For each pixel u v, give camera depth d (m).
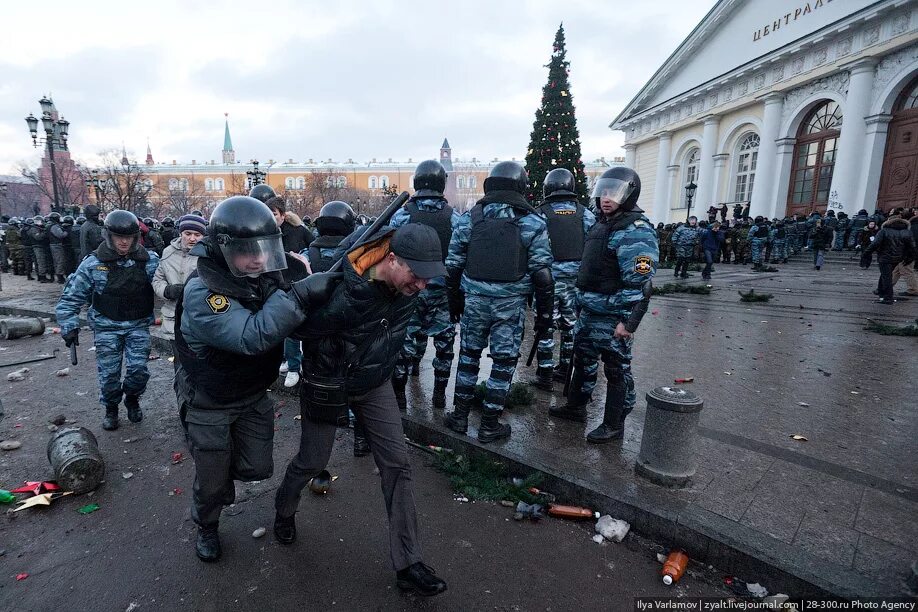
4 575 2.31
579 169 19.48
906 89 18.19
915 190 18.02
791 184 22.67
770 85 22.83
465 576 2.32
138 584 2.25
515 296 3.27
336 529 2.68
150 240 10.03
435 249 1.90
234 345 1.90
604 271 3.25
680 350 6.14
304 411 2.23
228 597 2.18
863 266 15.14
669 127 29.14
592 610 2.12
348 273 1.96
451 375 4.98
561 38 18.94
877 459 3.22
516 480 3.12
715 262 19.08
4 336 6.82
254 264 1.90
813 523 2.50
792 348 6.21
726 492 2.79
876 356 5.79
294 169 71.06
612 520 2.68
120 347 3.85
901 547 2.32
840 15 19.83
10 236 14.97
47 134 18.66
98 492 3.04
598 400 4.36
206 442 2.20
